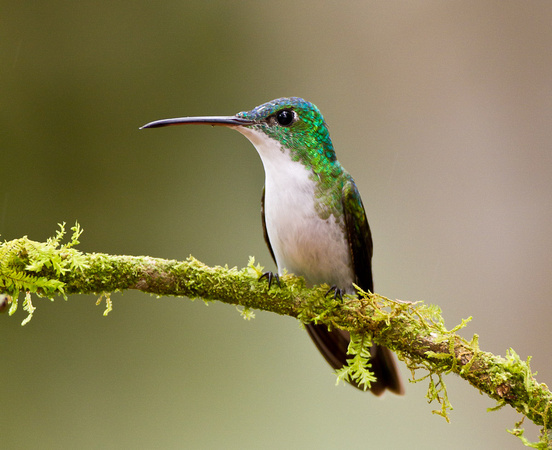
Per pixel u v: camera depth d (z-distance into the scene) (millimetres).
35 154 12242
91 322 10609
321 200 6082
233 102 13039
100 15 12883
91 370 10289
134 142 12562
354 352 4852
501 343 10656
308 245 6086
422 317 4715
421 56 12953
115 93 12719
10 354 10266
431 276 11289
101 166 12320
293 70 13250
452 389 9680
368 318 4809
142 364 10352
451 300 11094
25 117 12328
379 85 13062
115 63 12820
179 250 11898
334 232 6117
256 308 5020
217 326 10617
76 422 9852
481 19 12641
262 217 6988
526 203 11539
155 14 13047
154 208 12195
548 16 12203
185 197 12297
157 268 4805
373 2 13336
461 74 12609
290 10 13680
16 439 9719
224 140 12586
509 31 12375
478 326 10844
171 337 10531
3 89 12375
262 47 13312
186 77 12992
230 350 10438
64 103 12523
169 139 12547
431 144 12477
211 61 13117
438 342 4582
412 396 9594
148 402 10055
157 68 12953
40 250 4562
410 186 12156
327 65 13289
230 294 4949
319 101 13031
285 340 10516
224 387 10102
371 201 12172
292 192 6051
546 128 11812
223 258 11820
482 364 4391
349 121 12930
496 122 12141
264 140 6098
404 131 12672
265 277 5012
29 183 12062
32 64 12578
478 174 11992
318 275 6238
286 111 6113
